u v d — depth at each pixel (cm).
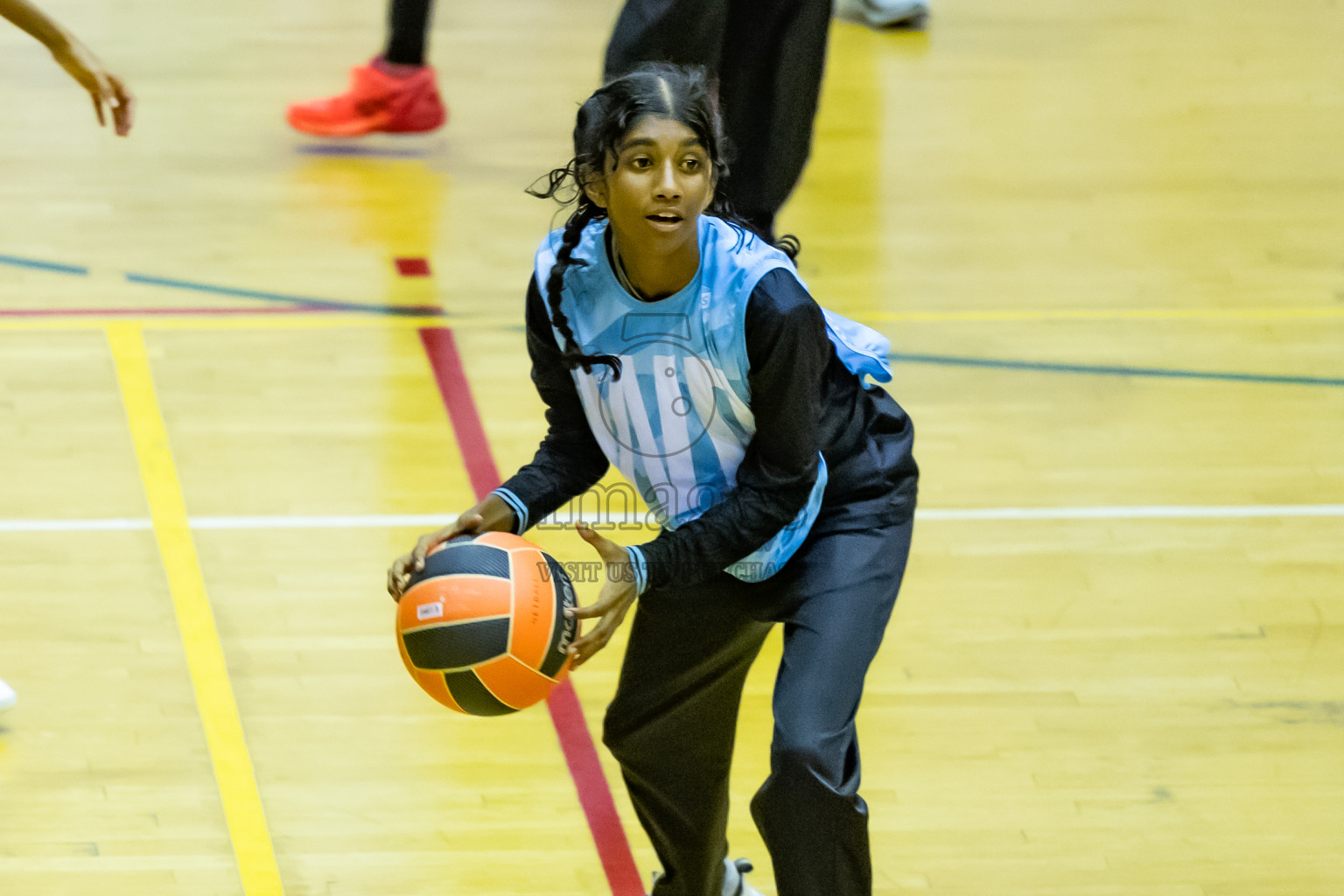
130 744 1077
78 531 1321
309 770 1065
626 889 973
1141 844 1023
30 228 1894
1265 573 1331
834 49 2672
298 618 1225
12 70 2408
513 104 2373
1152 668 1205
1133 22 2867
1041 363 1686
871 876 777
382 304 1752
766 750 1109
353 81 2209
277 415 1517
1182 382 1655
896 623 1250
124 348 1625
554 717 1134
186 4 2761
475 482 1421
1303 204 2133
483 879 977
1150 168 2239
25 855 973
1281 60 2686
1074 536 1377
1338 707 1166
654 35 1116
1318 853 1020
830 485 819
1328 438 1553
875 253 1941
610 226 730
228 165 2100
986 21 2848
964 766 1095
